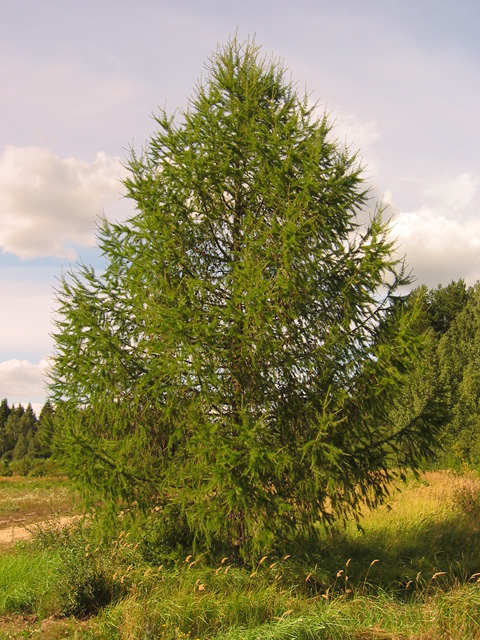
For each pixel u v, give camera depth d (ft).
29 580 21.24
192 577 19.24
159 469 21.42
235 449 18.70
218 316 20.31
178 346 19.79
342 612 16.33
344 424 20.36
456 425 69.87
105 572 19.20
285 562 21.49
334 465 19.65
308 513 20.31
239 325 20.67
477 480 44.52
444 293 122.01
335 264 21.54
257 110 24.35
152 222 21.93
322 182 21.81
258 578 19.65
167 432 22.16
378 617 16.69
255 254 21.27
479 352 84.23
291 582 20.08
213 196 23.57
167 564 21.33
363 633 15.21
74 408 21.84
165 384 20.49
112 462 20.40
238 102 24.31
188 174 22.65
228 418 20.62
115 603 18.19
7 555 26.27
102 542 21.24
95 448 20.40
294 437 20.47
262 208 23.61
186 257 22.79
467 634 15.02
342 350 20.77
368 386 19.79
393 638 14.78
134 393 20.99
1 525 43.98
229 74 25.25
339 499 20.72
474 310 97.25
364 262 20.12
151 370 19.97
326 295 20.81
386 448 21.06
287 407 20.84
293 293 20.34
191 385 19.98
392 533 29.27
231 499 17.54
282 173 21.62
